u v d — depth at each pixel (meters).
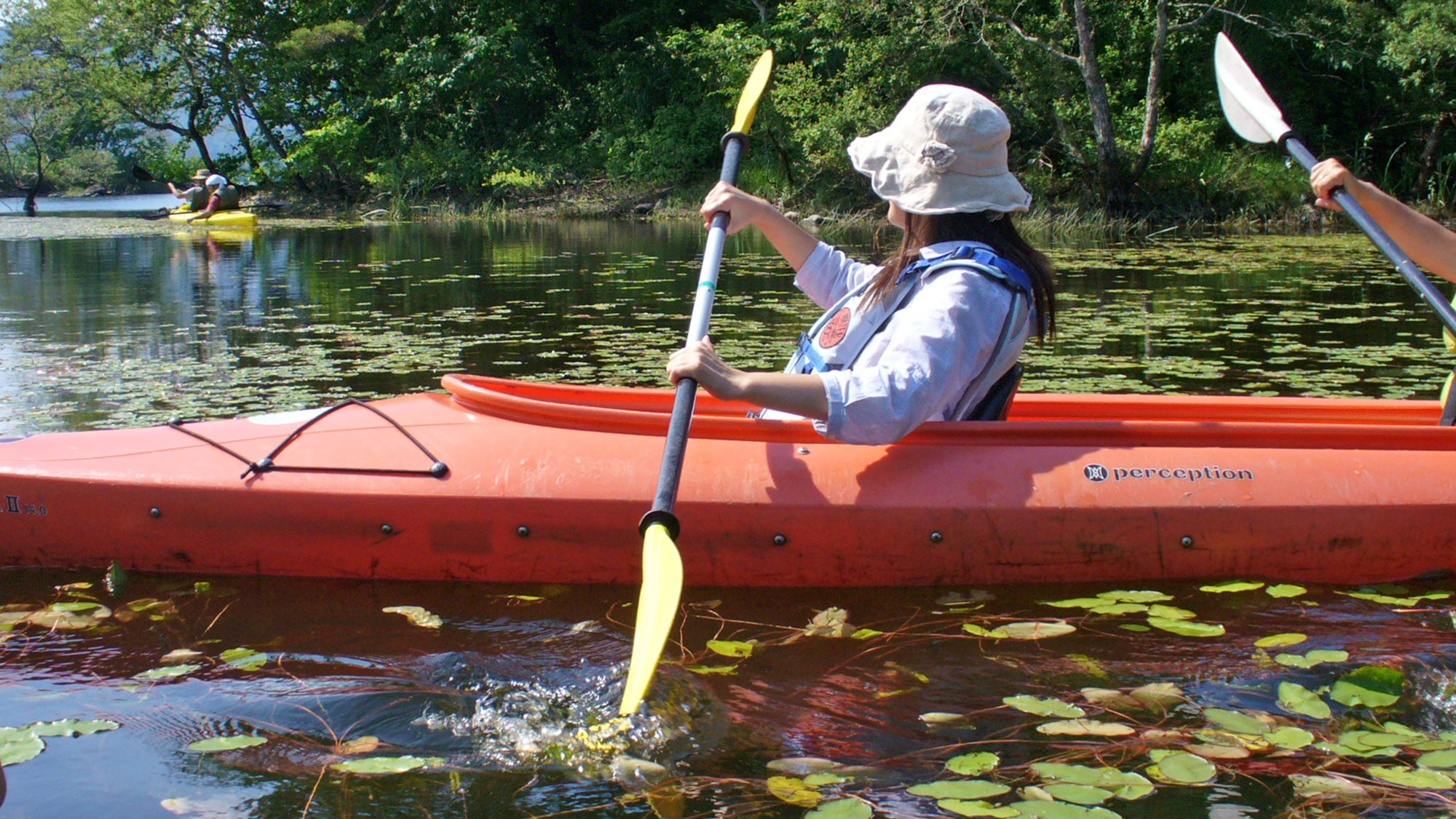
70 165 32.78
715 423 2.10
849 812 1.26
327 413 2.24
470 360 4.41
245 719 1.51
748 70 16.59
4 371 4.12
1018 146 15.05
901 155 1.91
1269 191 13.95
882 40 14.30
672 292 6.99
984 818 1.25
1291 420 2.44
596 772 1.37
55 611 1.91
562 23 20.41
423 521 2.03
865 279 2.31
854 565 2.02
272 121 20.56
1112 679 1.65
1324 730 1.47
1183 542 2.03
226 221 15.40
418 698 1.58
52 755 1.40
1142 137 14.01
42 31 21.09
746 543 2.01
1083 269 8.42
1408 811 1.27
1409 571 2.07
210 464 2.09
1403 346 4.62
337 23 19.16
